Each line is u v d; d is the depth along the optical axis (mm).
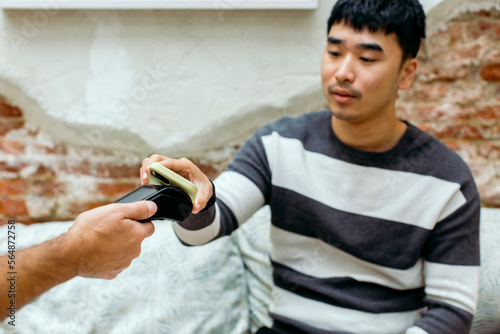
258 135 911
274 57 1188
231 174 871
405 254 823
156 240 1037
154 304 941
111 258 561
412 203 813
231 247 1080
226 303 992
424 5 1153
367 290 851
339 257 868
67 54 1179
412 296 859
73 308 916
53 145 1274
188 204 644
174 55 1189
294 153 873
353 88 751
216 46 1184
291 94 1203
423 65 1227
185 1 1117
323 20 1159
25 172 1296
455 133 1266
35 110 1226
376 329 827
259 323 1002
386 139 830
